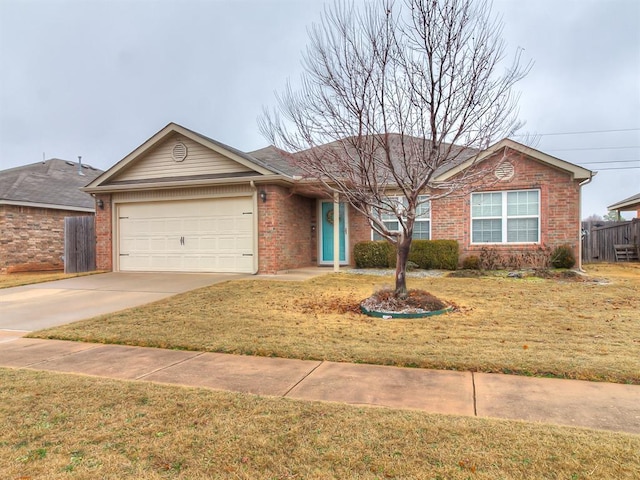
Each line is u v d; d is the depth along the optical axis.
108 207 13.82
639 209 22.20
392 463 2.64
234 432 3.08
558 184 12.50
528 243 12.79
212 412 3.44
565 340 5.35
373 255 13.17
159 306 7.92
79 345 5.75
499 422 3.18
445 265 12.80
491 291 9.06
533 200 12.80
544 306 7.45
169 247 13.24
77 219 14.96
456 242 12.92
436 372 4.43
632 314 6.76
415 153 7.13
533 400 3.65
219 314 7.20
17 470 2.61
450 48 6.44
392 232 7.72
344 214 14.22
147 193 13.35
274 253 11.98
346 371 4.50
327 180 10.25
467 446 2.82
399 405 3.58
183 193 12.94
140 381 4.25
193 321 6.75
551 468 2.54
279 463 2.67
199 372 4.55
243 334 5.95
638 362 4.46
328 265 14.46
